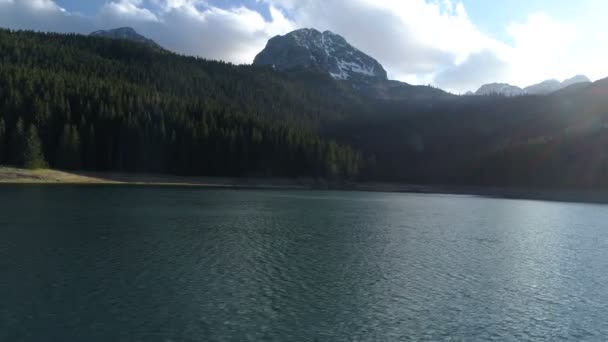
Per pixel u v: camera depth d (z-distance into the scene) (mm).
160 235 40344
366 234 46344
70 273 26891
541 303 25391
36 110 120750
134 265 29312
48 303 21922
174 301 23000
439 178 181750
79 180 111812
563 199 125500
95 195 77188
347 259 34031
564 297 26609
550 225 60344
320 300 24328
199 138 142375
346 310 23000
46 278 25719
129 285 25156
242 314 21781
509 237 48344
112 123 131500
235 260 32062
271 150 154875
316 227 49844
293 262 32312
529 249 41406
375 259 34469
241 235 42312
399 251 38000
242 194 100188
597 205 102625
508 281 29719
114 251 33094
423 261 34500
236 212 61250
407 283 28234
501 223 61250
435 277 29922
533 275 31453
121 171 126688
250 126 162000
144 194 85500
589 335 21031
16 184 94688
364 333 20250
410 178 189250
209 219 52719
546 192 136750
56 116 124625
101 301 22484
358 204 85750
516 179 154125
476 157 188500
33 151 106938
